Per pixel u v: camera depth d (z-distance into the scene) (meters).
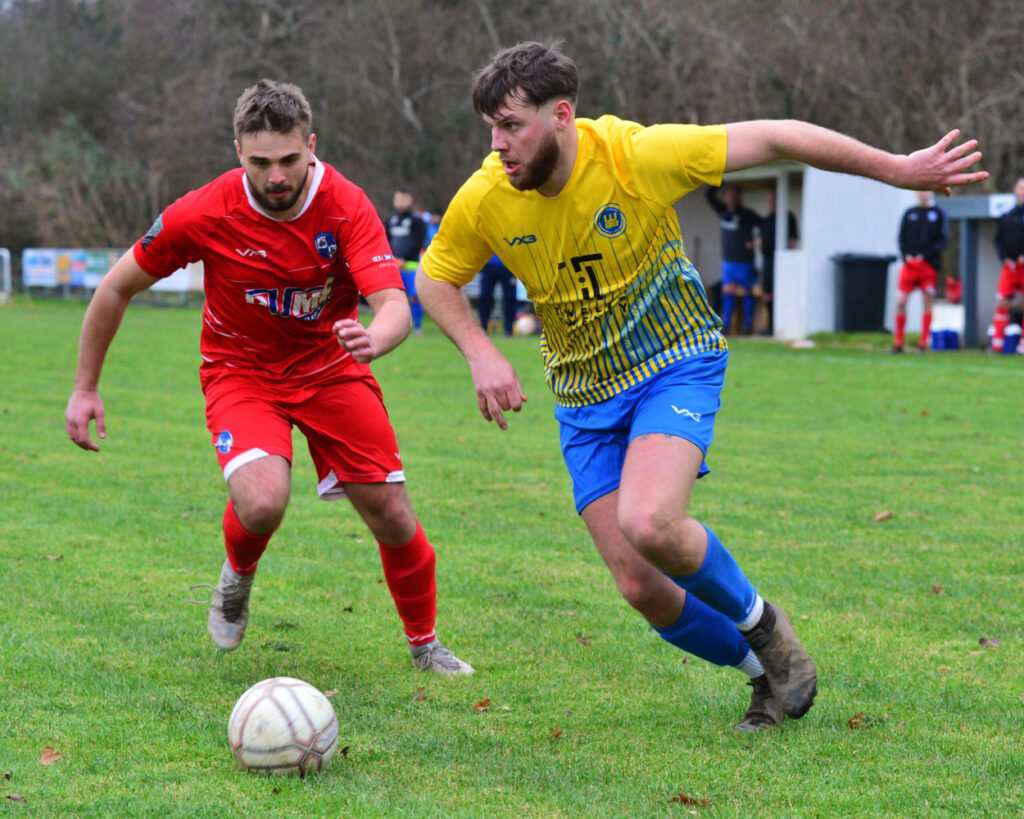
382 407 8.84
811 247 40.19
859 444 19.92
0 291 70.06
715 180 7.27
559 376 7.93
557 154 7.06
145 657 9.18
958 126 54.66
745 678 8.85
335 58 73.06
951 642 9.67
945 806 6.43
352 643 9.71
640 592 7.54
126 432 21.06
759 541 13.26
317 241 8.25
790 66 61.59
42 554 12.41
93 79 88.56
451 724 7.80
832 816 6.29
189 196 8.34
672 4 66.88
